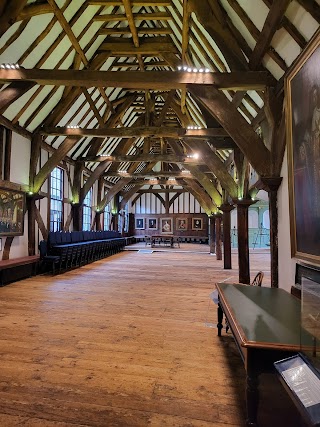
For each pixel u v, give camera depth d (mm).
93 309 4355
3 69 4168
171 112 11023
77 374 2469
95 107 8062
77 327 3592
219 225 10859
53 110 7422
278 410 1966
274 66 3799
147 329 3551
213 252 12914
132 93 9500
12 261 6211
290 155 2988
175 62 6551
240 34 3988
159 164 17938
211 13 3963
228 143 6371
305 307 1652
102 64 6840
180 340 3223
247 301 2629
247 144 4023
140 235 19375
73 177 10438
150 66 8070
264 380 2291
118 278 6875
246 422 1766
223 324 3719
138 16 5648
